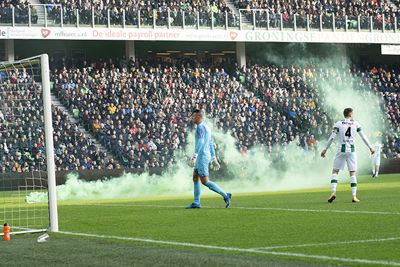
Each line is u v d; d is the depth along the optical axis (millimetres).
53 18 35688
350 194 17906
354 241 8070
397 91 45531
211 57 45344
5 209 16312
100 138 33656
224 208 13648
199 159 13609
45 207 16969
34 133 30969
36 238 9406
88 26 36625
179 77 38656
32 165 29750
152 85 37188
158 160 33125
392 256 6895
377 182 26547
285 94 41156
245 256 7098
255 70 42250
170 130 34594
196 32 39469
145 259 7094
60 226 10914
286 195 18562
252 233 9148
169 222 10953
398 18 45469
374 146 33062
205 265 6609
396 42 45188
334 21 43375
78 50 41906
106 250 7867
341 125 14531
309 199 16156
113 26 37281
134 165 32406
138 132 33781
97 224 11047
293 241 8219
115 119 34375
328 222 10289
